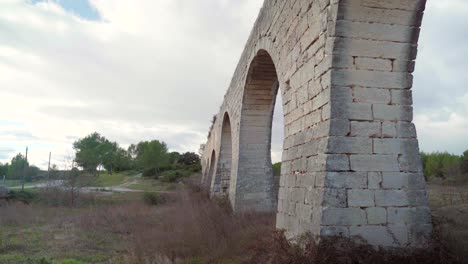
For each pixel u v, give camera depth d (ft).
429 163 114.11
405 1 19.84
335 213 18.22
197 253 31.73
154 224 51.26
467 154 105.50
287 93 27.66
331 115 19.29
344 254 17.10
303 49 24.23
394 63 20.40
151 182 171.83
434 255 17.78
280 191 26.94
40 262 29.40
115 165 236.02
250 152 51.21
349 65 19.94
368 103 19.77
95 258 33.19
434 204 52.90
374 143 19.36
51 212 68.80
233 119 59.21
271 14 33.63
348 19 19.90
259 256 24.02
